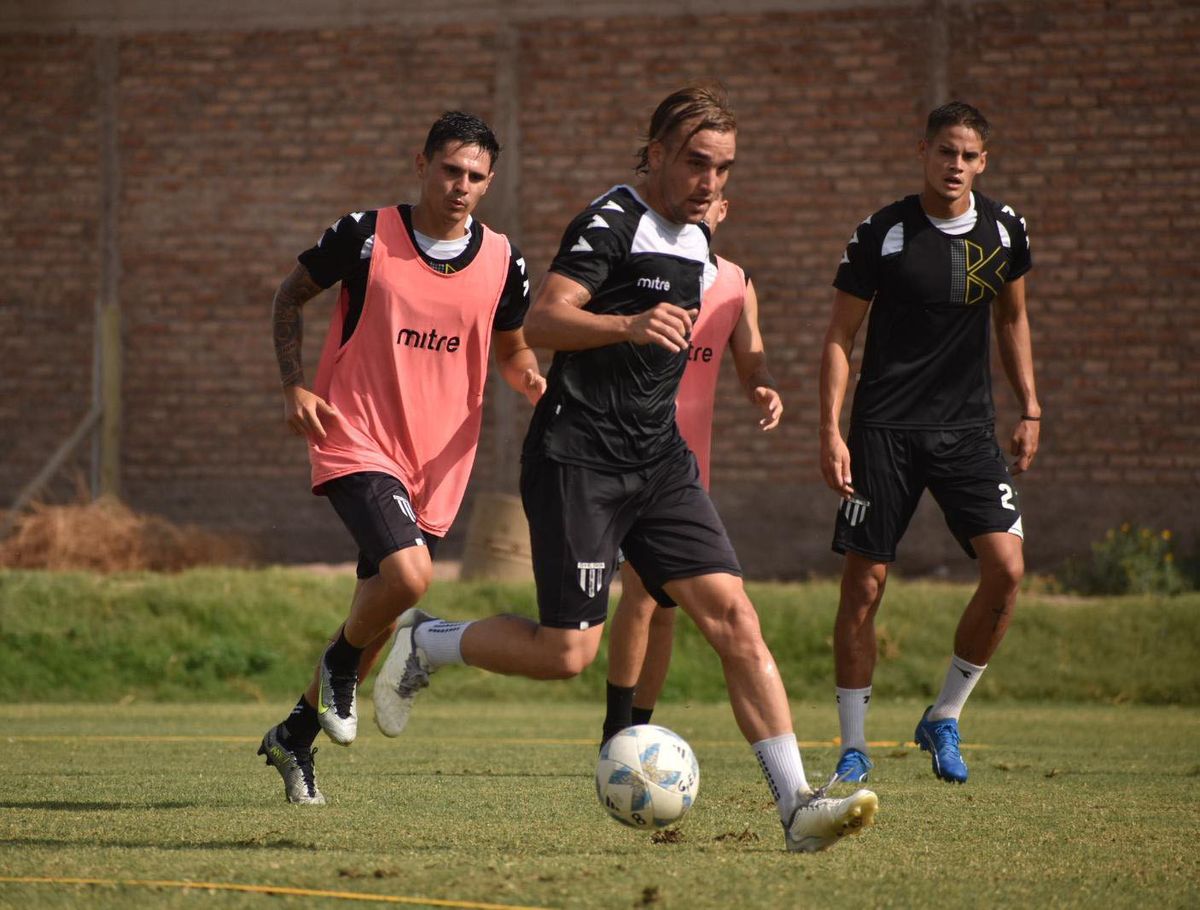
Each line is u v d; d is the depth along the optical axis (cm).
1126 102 5772
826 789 1398
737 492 6047
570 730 3203
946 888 1186
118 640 4250
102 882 1179
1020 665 4128
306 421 1789
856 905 1111
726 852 1388
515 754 2602
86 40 6450
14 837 1472
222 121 6388
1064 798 1884
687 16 6094
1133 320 5769
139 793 1922
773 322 6034
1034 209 5831
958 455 2144
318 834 1499
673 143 1467
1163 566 5441
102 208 6450
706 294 2262
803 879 1215
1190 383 5728
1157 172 5750
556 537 1516
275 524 6350
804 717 3534
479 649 1633
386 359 1828
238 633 4322
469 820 1633
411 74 6284
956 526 2166
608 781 1430
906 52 5934
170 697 4097
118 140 6444
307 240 6347
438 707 3956
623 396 1502
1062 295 5812
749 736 1435
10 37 6494
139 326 6425
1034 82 5834
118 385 6384
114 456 6369
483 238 1872
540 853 1368
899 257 2097
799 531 6000
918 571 5925
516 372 1980
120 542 5653
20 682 4100
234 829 1536
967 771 2202
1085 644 4191
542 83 6200
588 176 6169
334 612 4462
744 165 6050
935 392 2138
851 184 5981
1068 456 5800
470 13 6241
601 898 1120
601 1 6153
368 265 1825
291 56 6353
